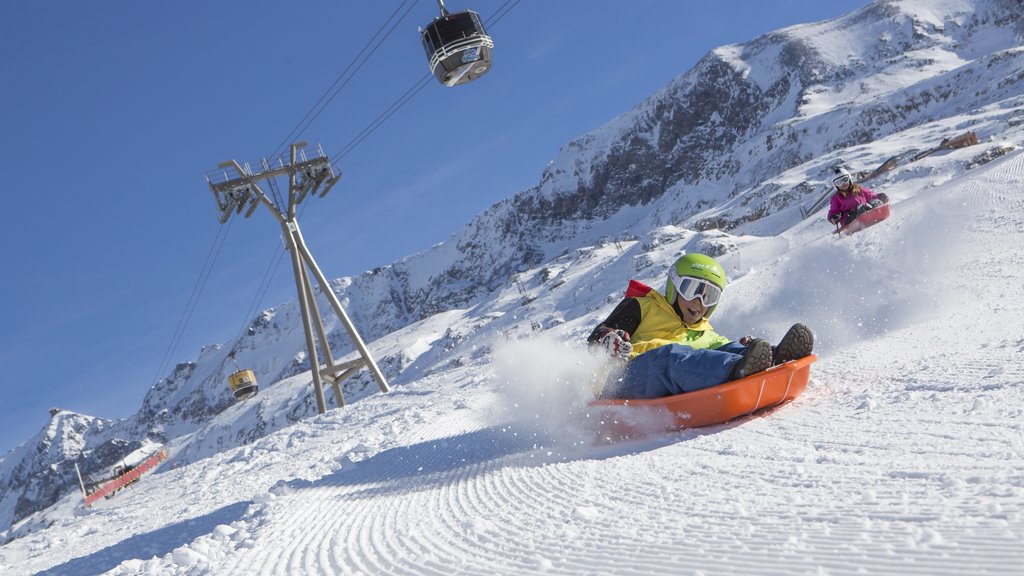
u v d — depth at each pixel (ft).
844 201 58.03
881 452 12.06
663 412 17.84
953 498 8.79
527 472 16.42
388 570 10.54
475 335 437.58
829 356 23.89
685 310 19.79
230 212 100.94
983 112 454.40
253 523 16.65
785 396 17.87
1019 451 10.59
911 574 6.71
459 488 16.43
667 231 345.51
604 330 19.08
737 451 14.32
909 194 173.78
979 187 58.54
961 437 12.01
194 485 43.34
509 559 9.84
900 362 20.36
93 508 51.75
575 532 10.53
